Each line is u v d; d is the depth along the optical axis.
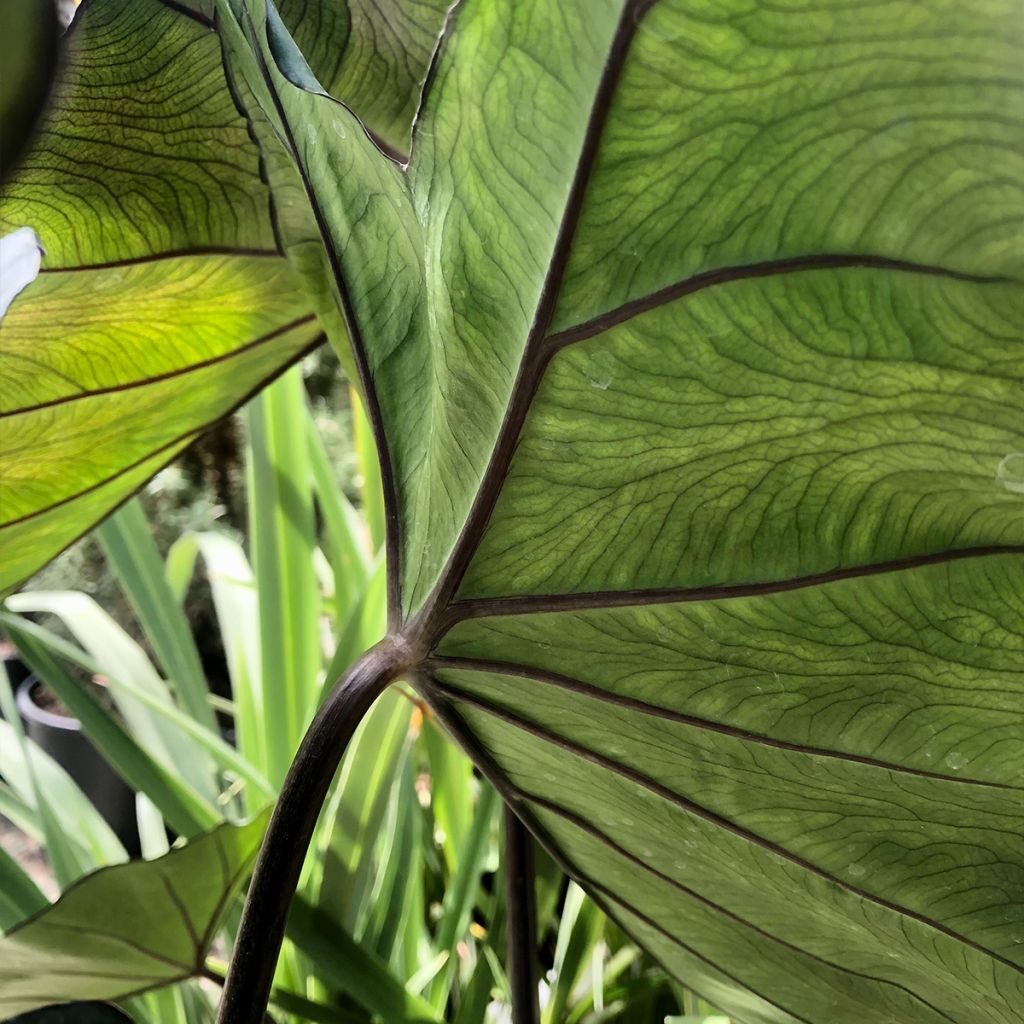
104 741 0.53
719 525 0.19
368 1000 0.44
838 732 0.22
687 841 0.29
